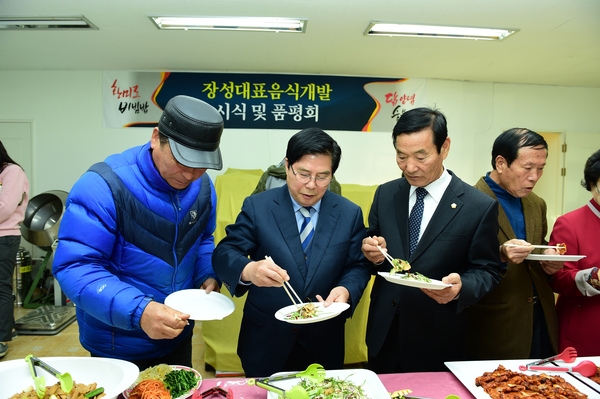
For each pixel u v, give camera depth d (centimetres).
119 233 125
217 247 152
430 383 122
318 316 122
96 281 112
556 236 175
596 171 157
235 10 284
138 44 351
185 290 131
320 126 444
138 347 132
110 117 436
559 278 168
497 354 168
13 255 320
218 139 116
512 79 449
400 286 152
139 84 434
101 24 306
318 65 407
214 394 112
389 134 450
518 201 178
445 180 152
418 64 399
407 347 150
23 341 343
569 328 170
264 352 146
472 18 291
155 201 126
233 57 385
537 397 109
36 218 415
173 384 112
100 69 431
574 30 308
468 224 145
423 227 153
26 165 442
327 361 148
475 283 133
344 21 298
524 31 312
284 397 104
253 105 439
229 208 335
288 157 139
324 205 153
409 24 302
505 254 152
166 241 131
